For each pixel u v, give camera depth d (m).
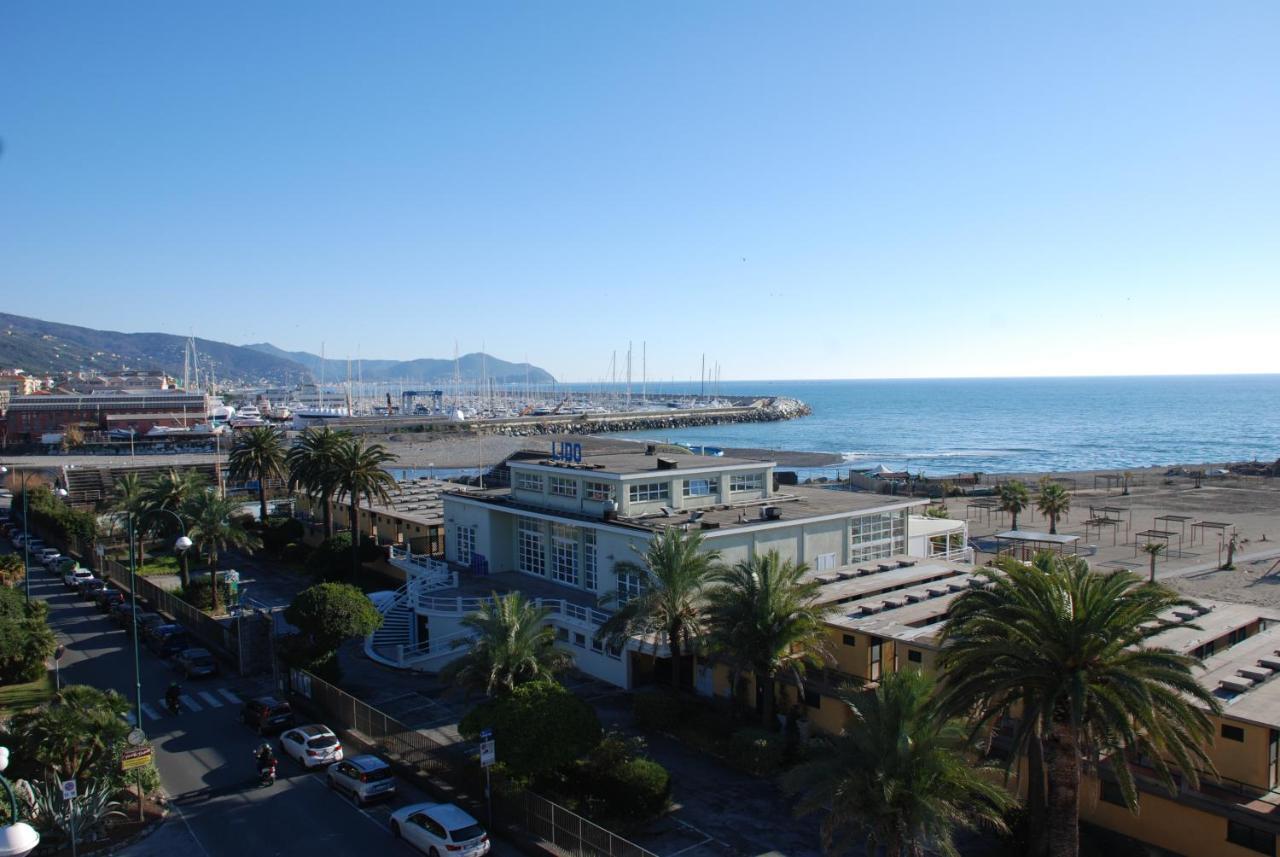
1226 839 24.73
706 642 35.25
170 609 58.25
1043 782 25.83
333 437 68.25
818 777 24.14
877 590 43.38
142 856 27.50
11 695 43.38
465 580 54.97
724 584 40.16
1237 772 25.52
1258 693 27.05
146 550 80.25
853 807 22.95
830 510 51.88
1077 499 112.12
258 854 27.66
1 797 27.42
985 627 24.92
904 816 22.61
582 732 30.55
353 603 43.75
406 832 28.20
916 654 34.06
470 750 33.66
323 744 34.88
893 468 175.38
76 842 27.77
